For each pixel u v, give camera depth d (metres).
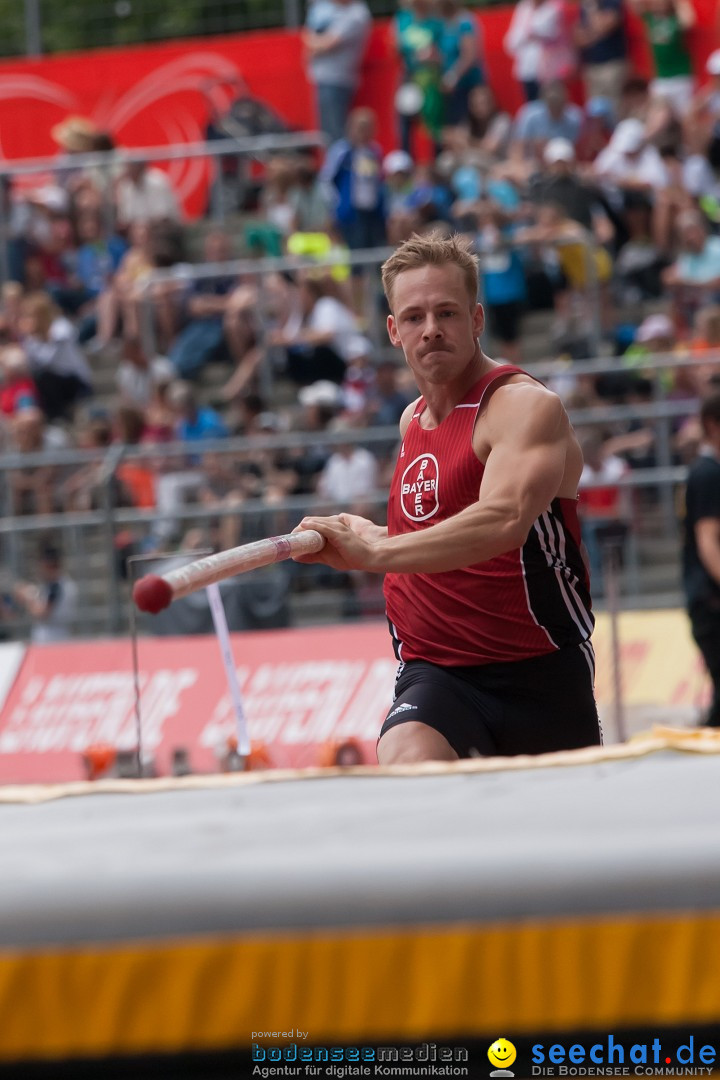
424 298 10.44
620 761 6.58
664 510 28.59
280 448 30.11
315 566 26.88
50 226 44.03
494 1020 4.48
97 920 4.59
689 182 39.78
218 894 4.61
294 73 49.03
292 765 24.12
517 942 4.51
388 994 4.52
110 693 26.08
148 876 4.66
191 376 38.38
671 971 4.47
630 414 29.05
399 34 44.94
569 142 41.75
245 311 38.03
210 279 38.75
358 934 4.54
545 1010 4.48
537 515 9.95
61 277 44.03
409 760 10.31
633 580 28.44
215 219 45.25
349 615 26.88
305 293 37.47
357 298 37.97
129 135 49.78
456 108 44.31
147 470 30.22
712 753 6.66
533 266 36.91
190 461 30.19
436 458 10.80
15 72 50.44
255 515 28.56
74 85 50.19
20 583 30.36
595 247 36.03
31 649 27.00
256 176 45.72
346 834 5.07
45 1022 4.53
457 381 10.79
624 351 35.84
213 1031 4.51
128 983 4.54
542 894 4.56
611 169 39.44
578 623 11.05
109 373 41.28
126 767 20.53
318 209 41.06
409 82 44.56
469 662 10.91
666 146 39.53
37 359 39.44
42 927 4.59
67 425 39.53
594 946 4.50
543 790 5.85
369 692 24.80
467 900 4.57
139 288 38.91
